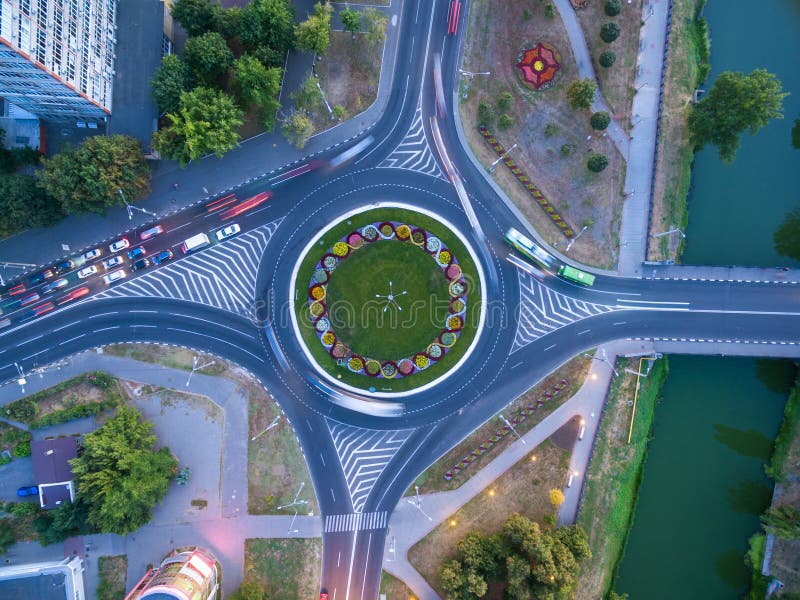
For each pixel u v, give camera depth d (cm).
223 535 6669
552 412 6812
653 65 6888
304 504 6725
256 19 6056
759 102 6047
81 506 6244
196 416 6712
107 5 6084
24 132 6444
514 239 6769
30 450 6506
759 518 6788
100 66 6056
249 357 6788
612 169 6869
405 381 6831
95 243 6681
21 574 6212
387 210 6856
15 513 6369
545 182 6875
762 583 6669
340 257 6844
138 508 6169
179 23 6612
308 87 6203
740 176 7069
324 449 6781
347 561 6700
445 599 6600
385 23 6456
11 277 6625
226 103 5984
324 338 6812
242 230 6794
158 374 6719
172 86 5941
